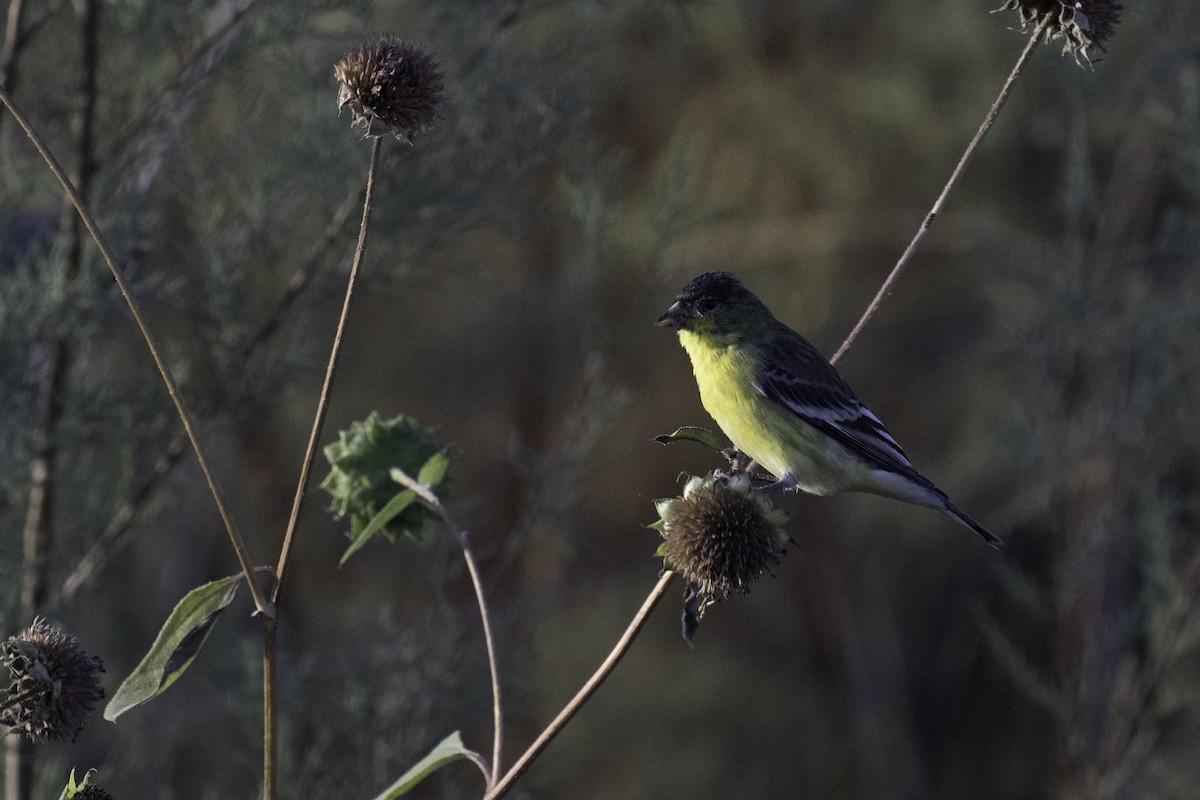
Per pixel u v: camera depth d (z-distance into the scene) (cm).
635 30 1452
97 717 1128
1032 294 1355
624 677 1714
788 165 1628
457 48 974
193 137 957
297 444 1466
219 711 1088
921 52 1554
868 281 1677
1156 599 1117
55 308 788
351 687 951
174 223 1073
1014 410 1234
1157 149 1292
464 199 955
